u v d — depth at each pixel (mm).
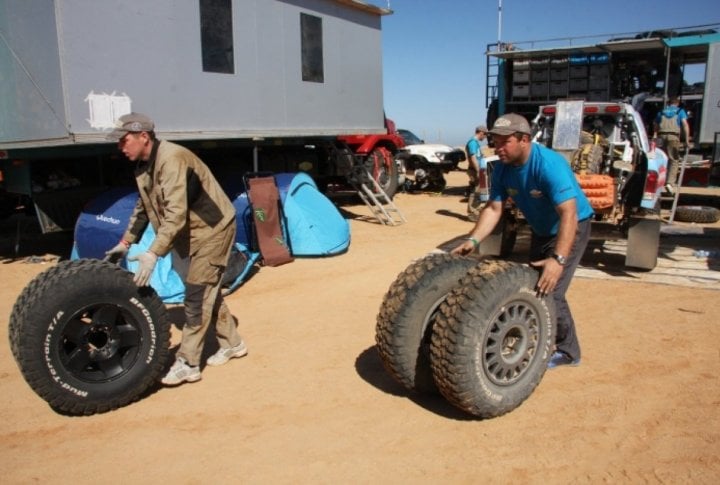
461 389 3350
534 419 3561
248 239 7742
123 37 7105
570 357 4281
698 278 6703
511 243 7680
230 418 3680
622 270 7152
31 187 7613
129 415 3744
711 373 4156
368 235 9812
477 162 10953
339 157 11484
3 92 7406
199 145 8602
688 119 13406
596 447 3242
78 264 3668
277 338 5074
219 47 8328
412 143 20422
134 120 3656
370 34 11555
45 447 3396
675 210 10625
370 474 3053
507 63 14859
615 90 14203
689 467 3029
